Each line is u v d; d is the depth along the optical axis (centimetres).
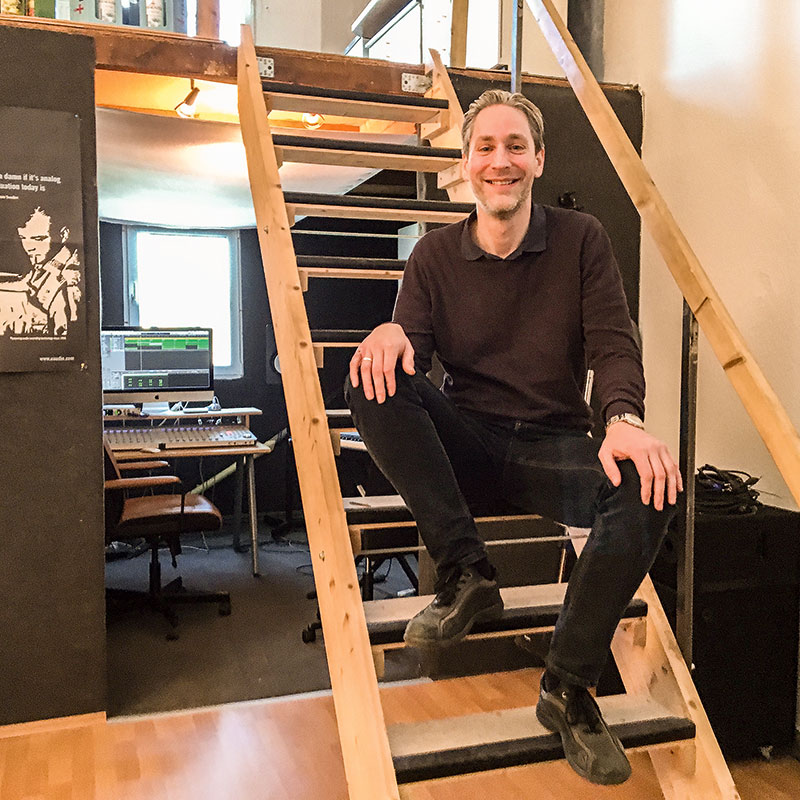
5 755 244
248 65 269
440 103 292
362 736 146
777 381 260
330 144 263
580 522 159
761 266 269
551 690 145
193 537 534
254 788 223
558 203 330
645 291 340
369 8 509
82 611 265
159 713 272
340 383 549
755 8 271
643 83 333
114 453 404
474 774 141
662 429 328
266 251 233
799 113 253
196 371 470
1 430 255
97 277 264
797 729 245
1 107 251
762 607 236
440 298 180
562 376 172
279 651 330
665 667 173
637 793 219
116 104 338
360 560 391
